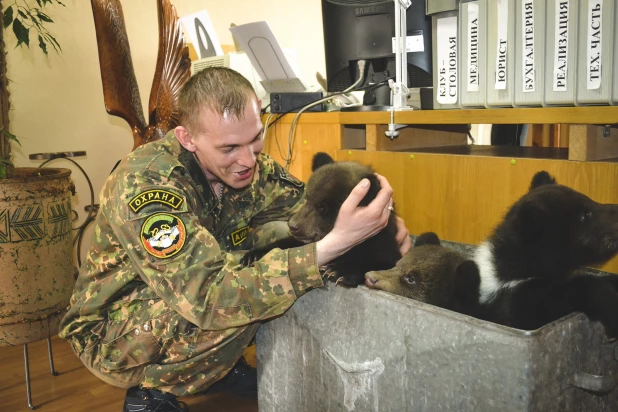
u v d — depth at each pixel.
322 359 1.76
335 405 1.75
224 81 1.96
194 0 5.01
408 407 1.52
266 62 3.20
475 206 2.35
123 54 3.48
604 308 1.40
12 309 2.77
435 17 2.47
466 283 1.67
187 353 2.06
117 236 1.97
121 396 2.78
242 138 1.97
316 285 1.72
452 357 1.37
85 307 2.18
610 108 1.89
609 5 1.89
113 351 2.16
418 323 1.43
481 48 2.29
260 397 2.10
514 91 2.20
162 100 3.46
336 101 3.18
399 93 2.74
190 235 1.85
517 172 2.19
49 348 3.00
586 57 1.97
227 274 1.79
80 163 4.64
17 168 3.35
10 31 4.18
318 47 5.98
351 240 1.75
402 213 2.62
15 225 2.76
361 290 1.59
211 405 2.66
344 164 2.12
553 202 1.65
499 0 2.18
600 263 1.67
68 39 4.46
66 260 3.01
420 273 1.81
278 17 5.60
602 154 2.07
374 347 1.58
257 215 2.60
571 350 1.32
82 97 4.58
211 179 2.28
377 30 3.03
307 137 2.99
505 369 1.26
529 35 2.12
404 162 2.58
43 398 2.78
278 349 1.95
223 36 5.23
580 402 1.40
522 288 1.62
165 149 2.16
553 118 2.05
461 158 2.37
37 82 4.36
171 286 1.82
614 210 1.61
